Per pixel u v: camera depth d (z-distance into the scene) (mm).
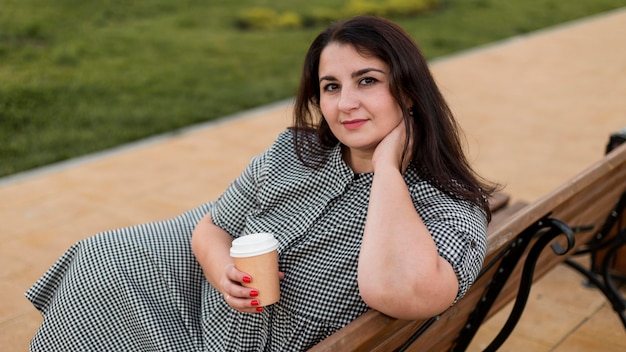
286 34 10445
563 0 14156
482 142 5820
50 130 6074
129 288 2152
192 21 10812
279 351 1919
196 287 2227
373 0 12750
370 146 1881
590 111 6742
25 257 3895
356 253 1832
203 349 2064
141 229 2334
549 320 3275
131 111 6613
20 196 4715
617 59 8992
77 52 8609
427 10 12820
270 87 7672
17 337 3139
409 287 1578
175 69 8258
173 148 5688
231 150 5672
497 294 2205
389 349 1848
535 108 6828
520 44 9883
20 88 6961
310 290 1864
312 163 1991
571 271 3689
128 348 2160
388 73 1829
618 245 2982
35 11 10117
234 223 2141
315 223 1911
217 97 7211
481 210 1852
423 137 1860
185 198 4723
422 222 1691
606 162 2385
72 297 2182
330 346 1524
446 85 7637
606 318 3295
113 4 11117
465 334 2270
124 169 5219
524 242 2119
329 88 1900
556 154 5559
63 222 4336
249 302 1775
